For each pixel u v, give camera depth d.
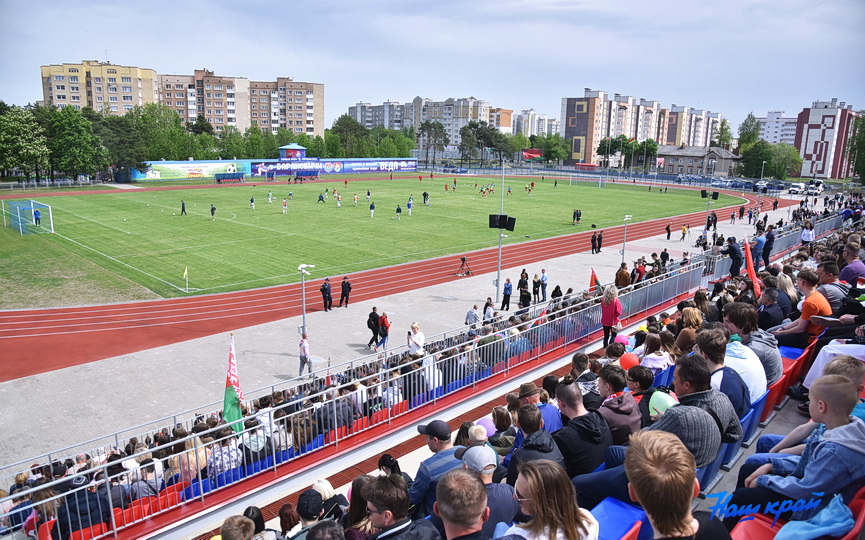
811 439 4.63
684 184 125.62
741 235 58.50
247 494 10.21
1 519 10.13
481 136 171.00
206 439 11.19
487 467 6.02
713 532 3.44
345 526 6.29
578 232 57.94
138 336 27.61
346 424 11.85
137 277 38.25
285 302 33.19
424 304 33.00
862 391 5.34
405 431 12.41
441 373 13.53
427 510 6.41
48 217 62.62
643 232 59.31
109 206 71.88
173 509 9.79
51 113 102.31
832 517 4.03
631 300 19.30
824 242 21.95
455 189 100.38
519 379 15.12
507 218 30.97
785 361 8.30
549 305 21.41
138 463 10.71
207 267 40.91
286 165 120.06
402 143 169.25
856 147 113.81
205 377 22.72
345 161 131.50
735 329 7.68
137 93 168.88
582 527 3.98
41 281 37.25
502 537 4.12
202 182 107.69
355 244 49.53
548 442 5.82
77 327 28.91
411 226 59.22
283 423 11.77
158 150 118.81
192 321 29.88
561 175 143.88
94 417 19.47
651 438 3.43
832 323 8.45
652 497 3.20
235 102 190.12
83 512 9.17
